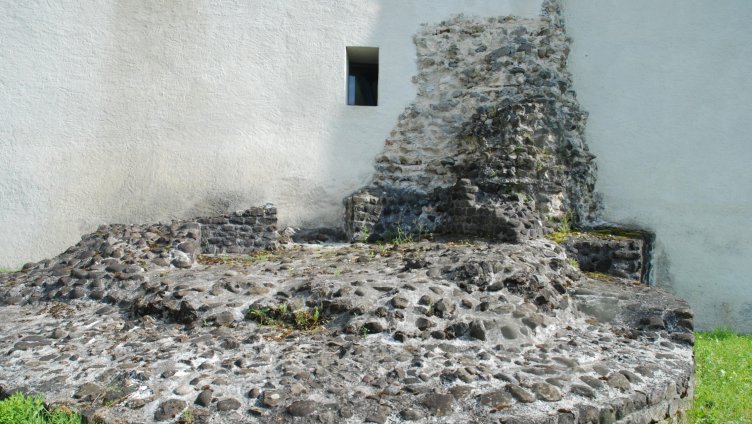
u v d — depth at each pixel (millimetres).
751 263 6516
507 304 3914
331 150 6793
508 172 6184
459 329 3650
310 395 2850
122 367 3139
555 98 6680
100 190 6566
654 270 6719
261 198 6719
